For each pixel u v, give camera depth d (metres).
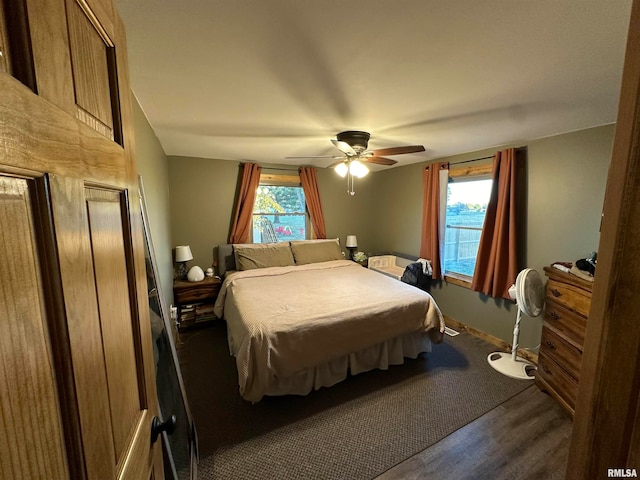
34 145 0.35
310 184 4.44
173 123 2.23
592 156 2.35
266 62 1.35
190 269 3.67
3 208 0.31
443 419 1.97
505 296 3.01
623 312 0.44
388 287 2.97
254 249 3.88
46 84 0.38
